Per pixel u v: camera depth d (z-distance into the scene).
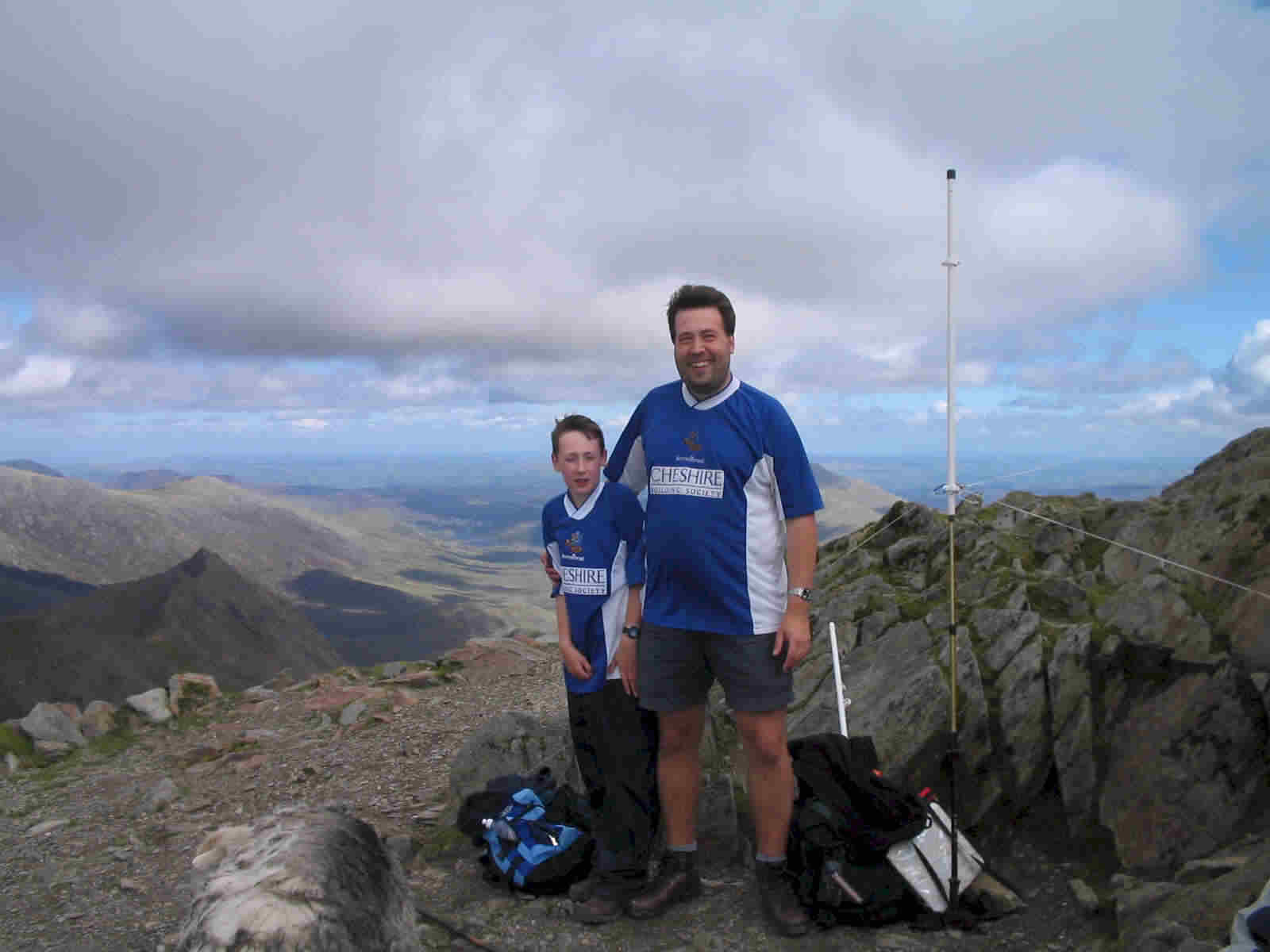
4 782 7.02
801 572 3.71
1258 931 2.79
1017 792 4.59
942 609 5.57
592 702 4.28
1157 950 3.19
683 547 3.79
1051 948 3.66
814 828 3.95
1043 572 5.57
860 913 3.86
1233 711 4.07
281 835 2.34
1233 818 3.90
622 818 4.18
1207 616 4.43
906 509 7.27
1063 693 4.64
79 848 5.46
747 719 3.83
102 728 8.25
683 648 3.90
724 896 4.22
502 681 9.00
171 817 5.97
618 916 4.06
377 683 9.13
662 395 4.02
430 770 6.50
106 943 4.14
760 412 3.72
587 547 4.23
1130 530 5.50
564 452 4.23
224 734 7.86
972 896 3.97
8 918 4.50
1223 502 5.04
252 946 1.97
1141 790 4.18
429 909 4.20
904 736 4.80
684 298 3.72
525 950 3.82
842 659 5.85
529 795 4.63
